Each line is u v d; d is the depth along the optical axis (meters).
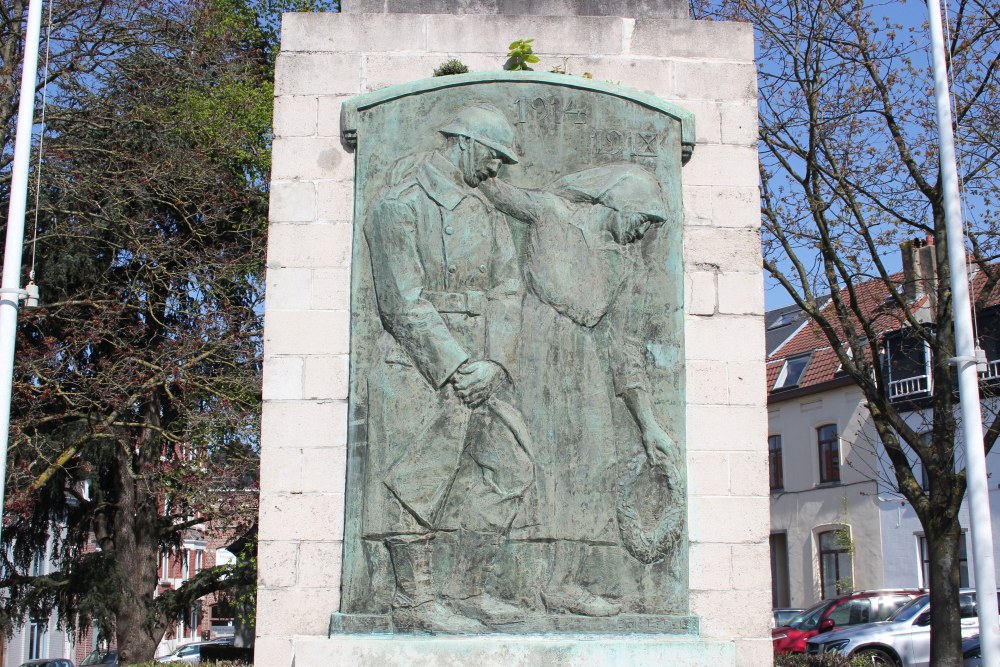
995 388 16.77
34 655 37.66
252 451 17.83
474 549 6.84
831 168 15.27
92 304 17.48
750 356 7.36
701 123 7.66
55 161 17.69
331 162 7.44
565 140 7.40
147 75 19.08
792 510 34.03
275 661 6.83
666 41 7.80
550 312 7.16
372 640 6.58
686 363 7.32
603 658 6.59
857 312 14.73
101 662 31.88
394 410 6.98
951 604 13.66
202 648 22.98
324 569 6.94
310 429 7.10
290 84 7.55
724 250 7.48
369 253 7.22
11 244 10.18
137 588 19.98
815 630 21.56
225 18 21.69
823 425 33.22
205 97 19.75
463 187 7.25
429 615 6.72
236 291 19.31
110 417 17.17
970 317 10.67
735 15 15.34
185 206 19.16
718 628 7.01
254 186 20.22
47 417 16.86
